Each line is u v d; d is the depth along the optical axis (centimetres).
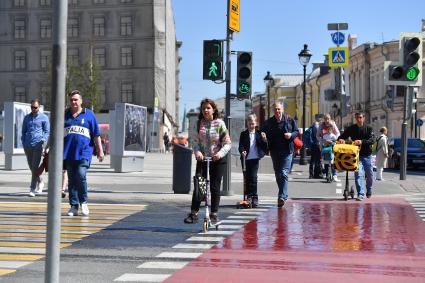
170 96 10575
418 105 7294
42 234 1151
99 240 1090
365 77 8506
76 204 1413
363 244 1063
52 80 519
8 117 2914
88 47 8781
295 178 2617
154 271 840
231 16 1762
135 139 3005
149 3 8756
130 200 1756
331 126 2380
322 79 10788
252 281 780
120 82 8825
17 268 859
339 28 3019
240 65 1764
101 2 8806
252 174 1602
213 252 982
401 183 2306
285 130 1593
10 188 1941
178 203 1692
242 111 2489
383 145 2509
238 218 1395
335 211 1531
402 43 2128
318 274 822
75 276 805
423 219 1391
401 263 901
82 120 1391
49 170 518
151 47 8762
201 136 1200
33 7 8931
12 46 8956
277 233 1180
